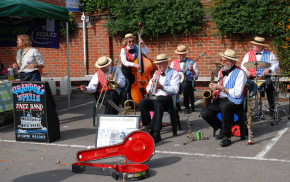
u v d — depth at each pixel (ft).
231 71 18.34
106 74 21.34
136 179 13.66
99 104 22.31
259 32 31.91
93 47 38.37
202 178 13.73
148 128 19.89
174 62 27.27
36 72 23.99
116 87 20.62
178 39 35.53
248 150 17.06
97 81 21.57
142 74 27.27
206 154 16.72
